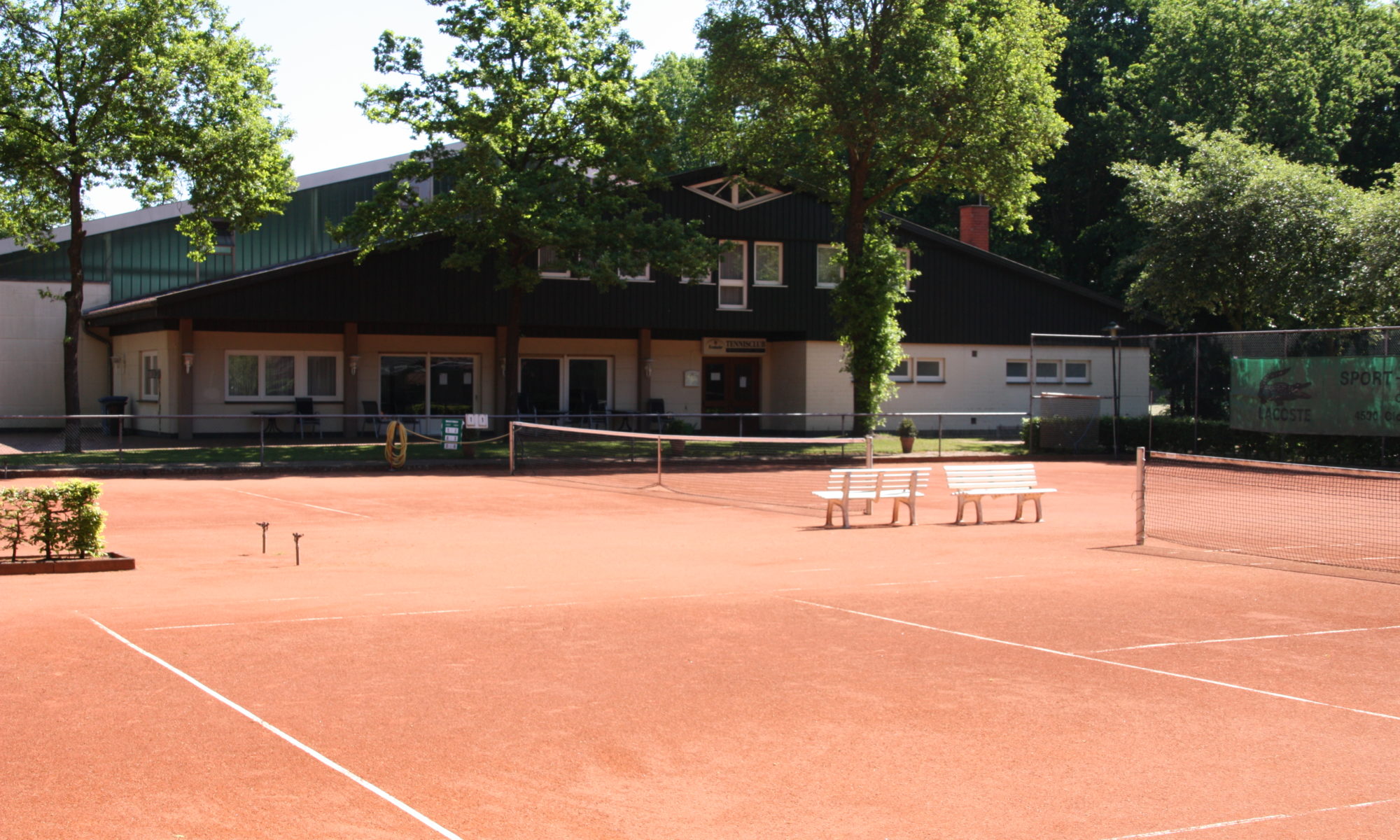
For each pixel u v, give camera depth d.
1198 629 9.58
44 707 6.86
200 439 31.48
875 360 32.91
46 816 5.20
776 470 27.64
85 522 12.77
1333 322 33.62
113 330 36.72
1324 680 7.94
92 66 24.77
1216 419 30.03
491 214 27.06
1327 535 16.17
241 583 11.58
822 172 34.00
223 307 29.73
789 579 12.07
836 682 7.76
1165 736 6.67
